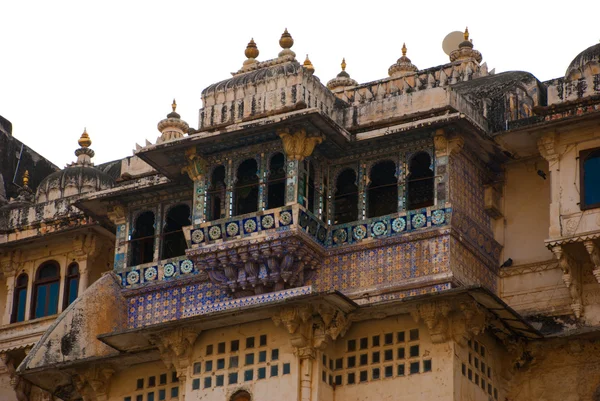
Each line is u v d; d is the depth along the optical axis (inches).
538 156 1330.0
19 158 1738.4
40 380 1344.7
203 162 1334.9
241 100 1332.4
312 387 1207.6
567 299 1279.5
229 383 1235.2
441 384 1190.9
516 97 1364.4
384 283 1266.0
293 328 1211.2
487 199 1326.3
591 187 1262.3
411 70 1547.7
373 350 1230.3
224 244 1289.4
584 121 1270.9
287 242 1267.2
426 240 1262.3
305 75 1327.5
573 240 1245.1
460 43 1524.4
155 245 1391.5
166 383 1298.0
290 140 1291.8
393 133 1289.4
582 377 1243.2
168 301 1358.3
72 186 1574.8
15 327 1503.4
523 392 1262.3
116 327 1366.9
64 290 1499.8
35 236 1517.0
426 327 1215.6
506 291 1311.5
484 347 1248.8
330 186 1325.0
